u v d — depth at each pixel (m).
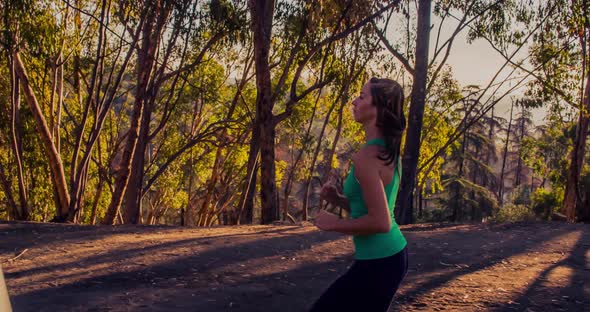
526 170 74.44
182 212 39.81
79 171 21.48
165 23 20.47
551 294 6.46
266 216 18.33
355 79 23.98
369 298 2.61
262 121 18.45
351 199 2.63
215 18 19.61
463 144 49.59
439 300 6.14
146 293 6.15
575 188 25.78
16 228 10.25
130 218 22.08
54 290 6.23
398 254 2.63
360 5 19.50
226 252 8.34
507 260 8.30
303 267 7.60
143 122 22.12
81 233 9.95
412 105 16.53
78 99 27.64
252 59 26.70
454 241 9.73
